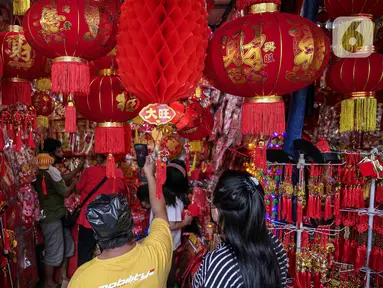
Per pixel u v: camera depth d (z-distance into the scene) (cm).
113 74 144
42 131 349
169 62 103
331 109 245
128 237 114
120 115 139
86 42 113
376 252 221
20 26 140
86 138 383
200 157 347
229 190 108
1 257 216
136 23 104
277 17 112
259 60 109
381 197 222
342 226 246
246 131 125
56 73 114
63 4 110
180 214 235
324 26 212
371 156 211
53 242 305
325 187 212
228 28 116
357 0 149
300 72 112
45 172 302
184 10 105
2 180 240
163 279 120
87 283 107
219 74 118
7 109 168
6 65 134
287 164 207
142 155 146
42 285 325
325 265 201
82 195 292
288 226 207
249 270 101
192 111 186
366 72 149
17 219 268
